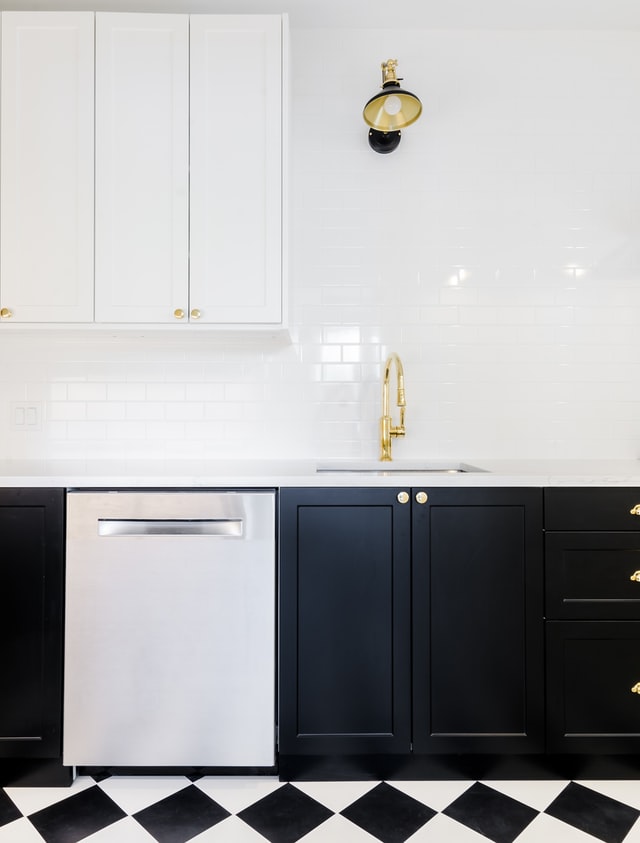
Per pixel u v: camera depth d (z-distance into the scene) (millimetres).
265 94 1845
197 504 1585
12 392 2160
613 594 1614
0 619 1589
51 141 1837
